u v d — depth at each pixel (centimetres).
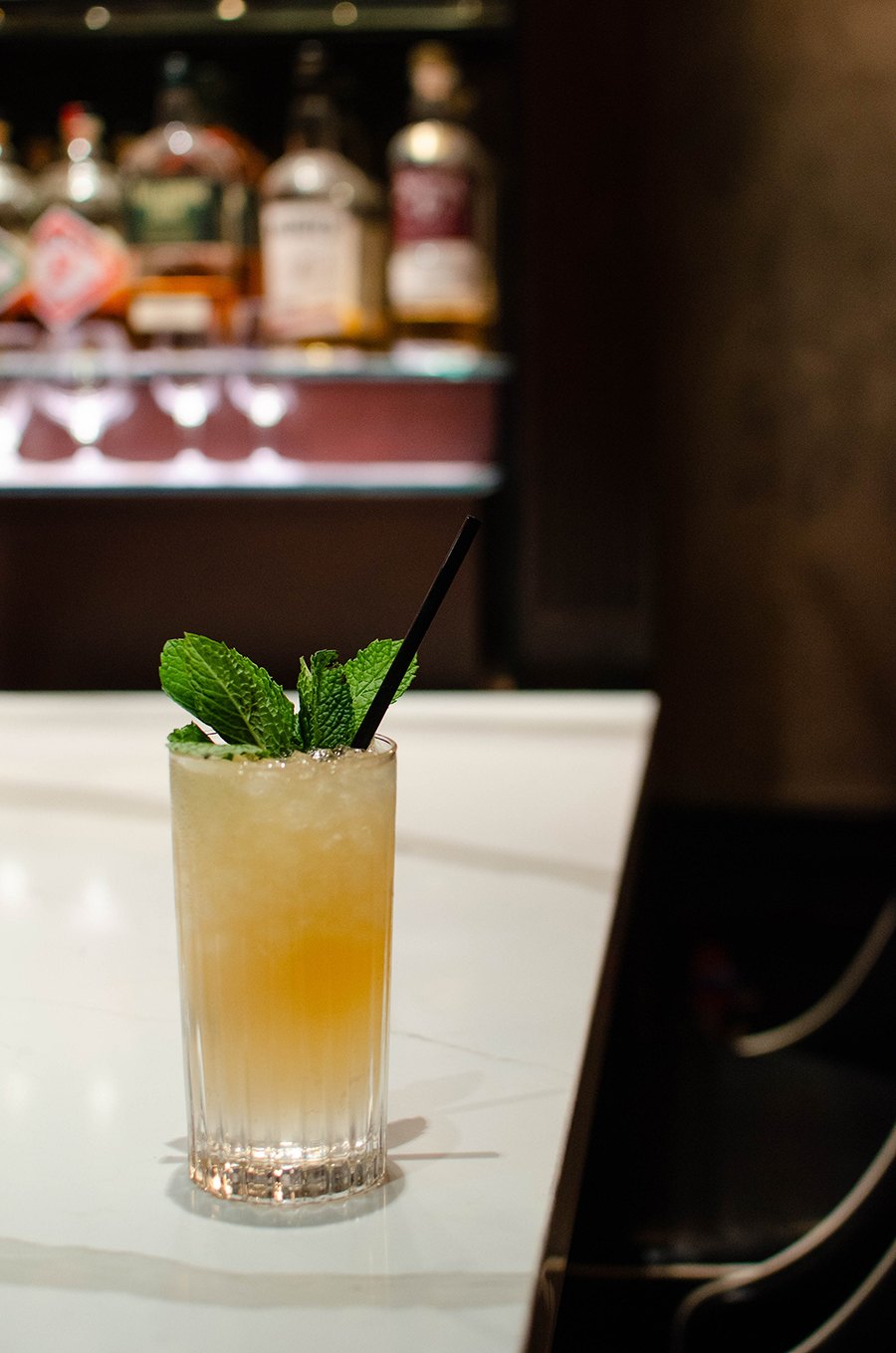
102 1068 96
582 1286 132
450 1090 93
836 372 302
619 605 237
